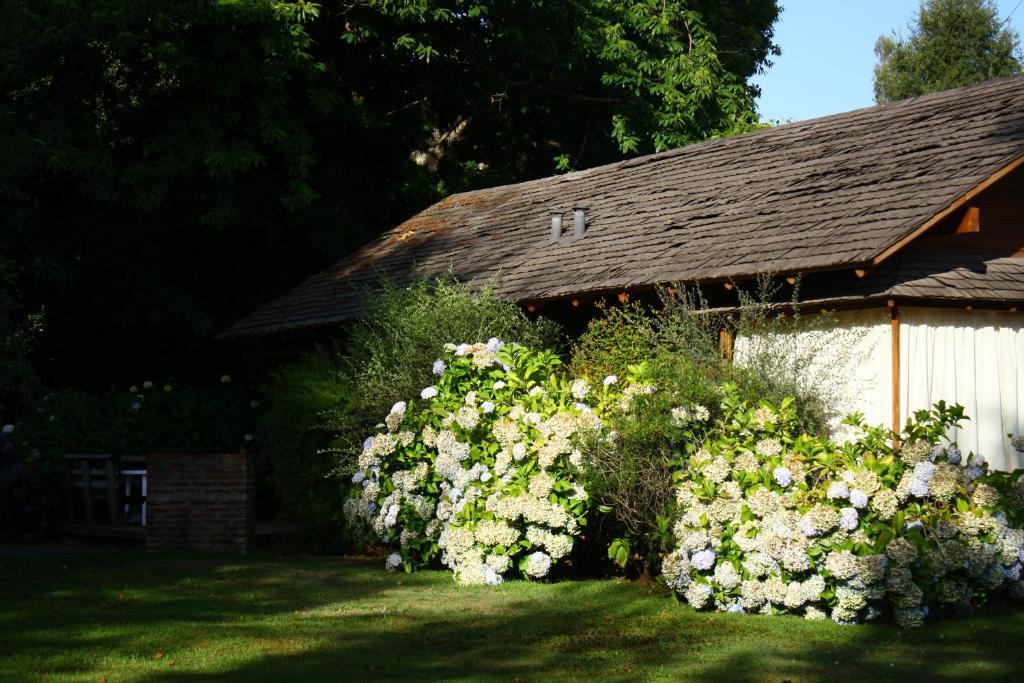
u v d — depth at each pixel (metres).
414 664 7.14
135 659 7.30
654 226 14.99
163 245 22.98
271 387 17.64
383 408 12.63
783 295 12.01
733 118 27.95
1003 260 12.10
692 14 27.30
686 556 8.80
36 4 19.69
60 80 20.73
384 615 8.79
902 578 7.96
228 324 23.67
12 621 8.62
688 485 8.93
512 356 11.16
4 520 14.71
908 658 7.17
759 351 11.12
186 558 12.32
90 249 21.52
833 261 10.74
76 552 13.10
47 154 19.53
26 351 21.98
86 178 20.52
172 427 16.23
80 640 7.90
